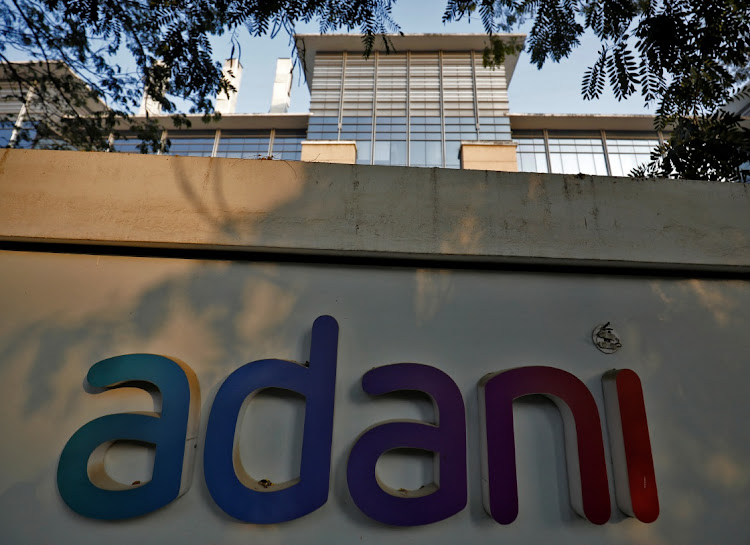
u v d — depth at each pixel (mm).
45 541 3467
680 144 5191
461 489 3590
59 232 3977
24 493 3553
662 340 4289
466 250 4133
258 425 3852
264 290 4164
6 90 10156
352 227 4121
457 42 15617
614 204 4375
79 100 8289
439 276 4324
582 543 3729
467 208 4250
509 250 4156
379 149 14523
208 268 4199
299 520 3590
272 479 3740
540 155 16422
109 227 4004
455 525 3668
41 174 4113
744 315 4438
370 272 4293
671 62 3789
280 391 3957
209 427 3557
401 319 4160
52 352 3885
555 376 3857
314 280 4227
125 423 3525
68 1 4125
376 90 15359
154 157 4211
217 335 4008
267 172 4234
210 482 3424
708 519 3840
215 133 16703
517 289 4348
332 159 13234
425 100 15133
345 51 15914
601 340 4219
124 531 3498
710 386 4188
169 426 3535
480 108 14938
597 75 4090
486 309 4254
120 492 3389
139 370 3662
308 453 3572
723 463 3990
